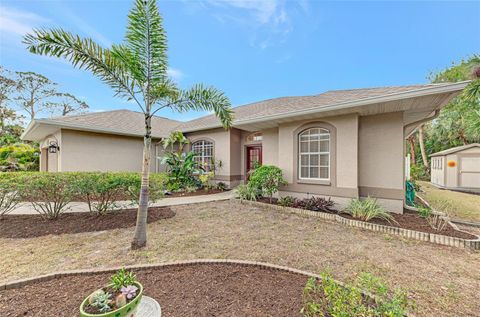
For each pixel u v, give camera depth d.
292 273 3.25
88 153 10.91
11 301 2.51
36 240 4.60
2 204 5.64
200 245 4.38
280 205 7.55
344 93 8.49
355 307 2.00
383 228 5.30
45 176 5.64
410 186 8.23
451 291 2.87
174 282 2.95
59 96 23.34
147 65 4.34
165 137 13.12
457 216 7.00
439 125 17.94
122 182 5.84
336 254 4.02
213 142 12.78
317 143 7.80
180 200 8.86
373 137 7.05
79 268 3.38
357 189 6.78
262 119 8.15
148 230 5.30
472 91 8.21
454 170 13.59
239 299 2.56
